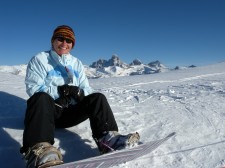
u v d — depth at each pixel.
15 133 3.47
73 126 3.78
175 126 4.21
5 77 9.52
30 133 2.53
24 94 5.66
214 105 5.64
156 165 2.98
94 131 2.93
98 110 2.93
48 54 3.35
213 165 3.03
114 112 4.75
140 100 5.93
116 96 6.43
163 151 3.31
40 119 2.57
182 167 2.96
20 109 4.45
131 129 4.02
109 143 2.75
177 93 7.32
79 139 3.49
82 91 3.19
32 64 3.26
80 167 2.13
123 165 2.90
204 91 7.85
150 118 4.54
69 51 3.42
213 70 18.19
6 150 3.06
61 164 2.15
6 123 3.73
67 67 3.37
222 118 4.73
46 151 2.38
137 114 4.72
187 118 4.62
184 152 3.33
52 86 3.29
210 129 4.19
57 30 3.33
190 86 9.55
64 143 3.35
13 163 2.89
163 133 3.92
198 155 3.27
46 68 3.28
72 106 3.27
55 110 3.10
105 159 2.20
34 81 3.21
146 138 3.74
